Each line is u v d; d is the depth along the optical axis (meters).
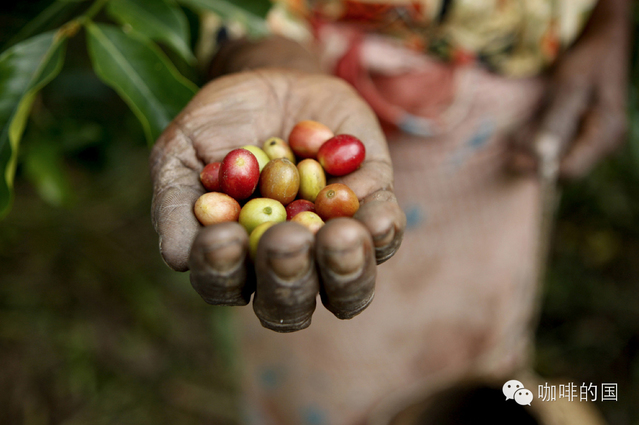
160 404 0.61
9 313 0.65
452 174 0.43
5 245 0.69
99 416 0.59
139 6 0.31
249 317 0.45
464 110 0.42
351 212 0.30
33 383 0.60
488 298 0.47
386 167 0.32
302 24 0.39
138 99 0.31
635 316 0.68
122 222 0.76
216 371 0.65
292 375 0.46
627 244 0.74
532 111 0.44
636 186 0.71
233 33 0.37
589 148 0.43
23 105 0.30
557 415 0.42
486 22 0.39
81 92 0.45
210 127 0.32
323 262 0.26
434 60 0.41
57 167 0.39
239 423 0.61
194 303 0.71
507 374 0.51
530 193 0.46
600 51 0.42
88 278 0.69
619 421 0.60
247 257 0.27
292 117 0.34
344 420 0.47
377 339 0.45
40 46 0.31
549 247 0.74
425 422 0.44
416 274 0.45
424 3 0.38
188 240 0.30
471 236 0.45
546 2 0.39
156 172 0.31
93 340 0.65
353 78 0.40
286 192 0.32
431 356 0.47
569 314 0.69
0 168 0.30
